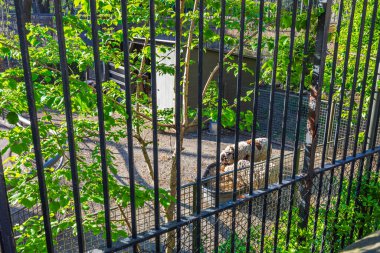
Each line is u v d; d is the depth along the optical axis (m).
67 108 1.64
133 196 1.98
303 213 3.20
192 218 2.29
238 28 4.36
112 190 3.34
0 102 2.75
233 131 14.11
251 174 2.62
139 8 4.40
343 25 6.97
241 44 2.29
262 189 2.73
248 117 4.19
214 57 13.54
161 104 14.35
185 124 4.59
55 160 5.29
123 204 3.20
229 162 9.30
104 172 1.83
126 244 1.98
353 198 3.85
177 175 2.18
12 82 2.70
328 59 6.52
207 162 10.96
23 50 1.48
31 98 1.53
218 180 2.42
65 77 1.61
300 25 3.46
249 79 14.12
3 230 1.54
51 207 2.98
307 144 3.01
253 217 4.41
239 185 7.01
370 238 3.57
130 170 1.94
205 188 6.35
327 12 2.75
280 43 3.83
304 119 11.89
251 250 3.70
